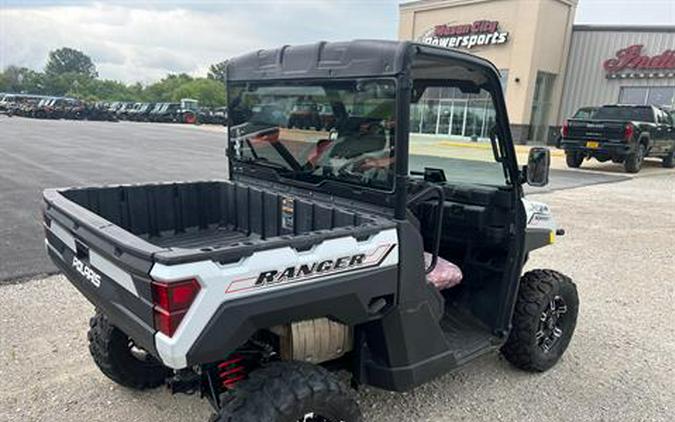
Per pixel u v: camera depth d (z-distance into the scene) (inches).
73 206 94.9
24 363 126.4
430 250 130.7
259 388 76.9
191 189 126.8
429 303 96.1
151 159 559.2
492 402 118.0
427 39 1022.4
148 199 120.0
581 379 130.0
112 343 108.7
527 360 126.4
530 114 919.7
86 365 126.9
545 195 406.0
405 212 89.4
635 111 588.4
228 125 129.7
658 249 259.3
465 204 122.6
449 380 126.5
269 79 110.6
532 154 107.3
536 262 231.6
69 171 436.8
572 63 948.6
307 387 77.9
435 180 125.7
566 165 629.3
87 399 113.3
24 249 208.1
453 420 110.5
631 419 114.3
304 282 76.3
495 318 120.1
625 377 132.0
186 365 67.1
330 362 96.8
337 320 82.4
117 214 115.6
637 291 197.3
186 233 126.4
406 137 86.4
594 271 220.7
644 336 157.0
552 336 134.3
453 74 104.2
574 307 135.7
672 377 132.9
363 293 83.4
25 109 1387.8
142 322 70.6
